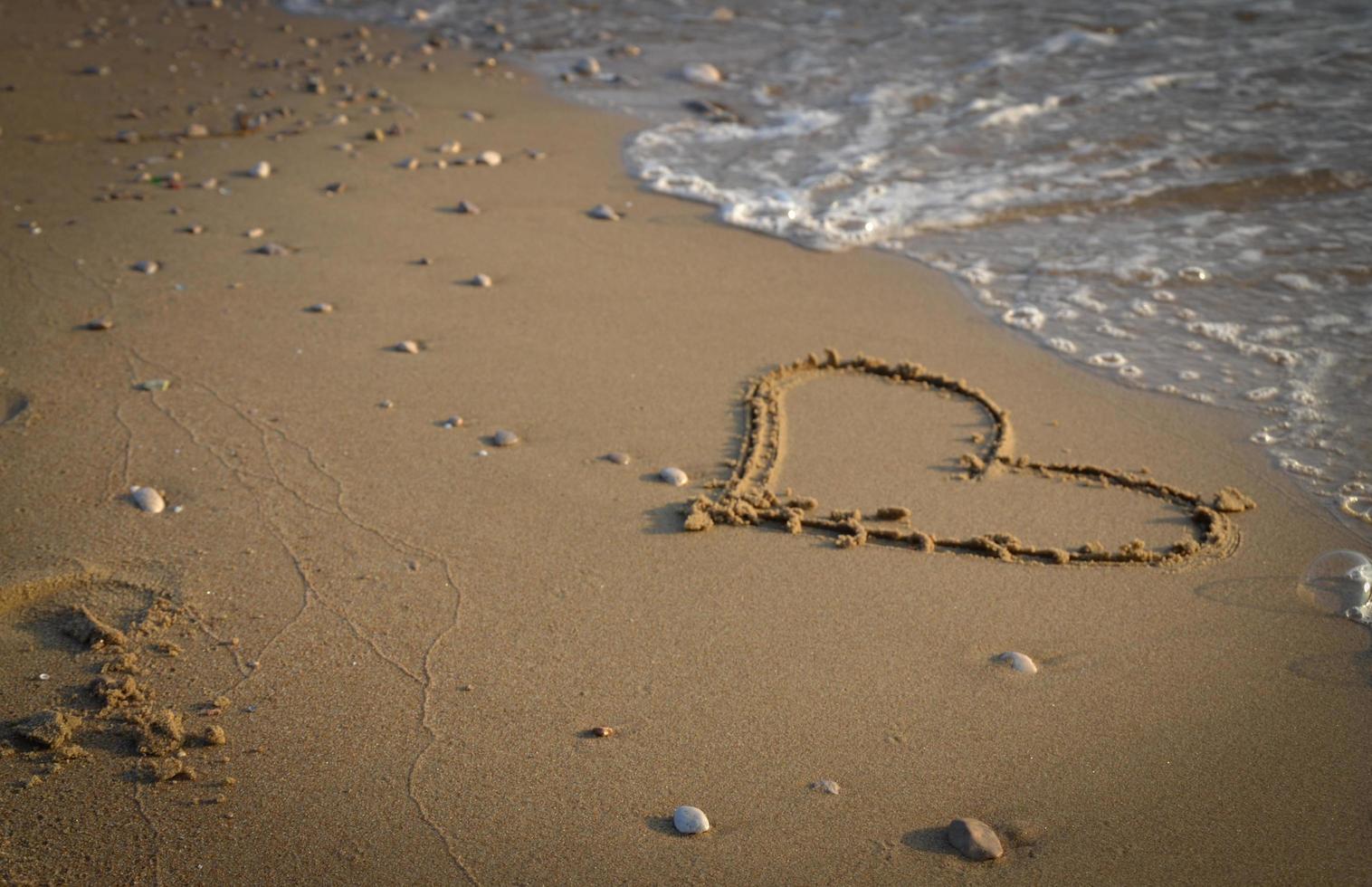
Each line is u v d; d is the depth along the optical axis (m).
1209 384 4.45
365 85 9.08
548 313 4.98
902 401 4.34
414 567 3.24
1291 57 8.34
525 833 2.37
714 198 6.53
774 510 3.59
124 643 2.88
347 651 2.89
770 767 2.57
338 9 12.61
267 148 7.34
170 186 6.48
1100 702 2.79
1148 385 4.45
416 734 2.63
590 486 3.69
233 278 5.23
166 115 8.04
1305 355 4.60
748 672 2.88
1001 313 5.10
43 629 2.94
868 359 4.58
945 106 8.07
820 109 8.26
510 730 2.66
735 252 5.79
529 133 7.82
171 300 4.94
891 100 8.27
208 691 2.74
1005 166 6.88
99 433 3.86
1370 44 8.45
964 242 5.91
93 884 2.21
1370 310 4.89
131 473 3.63
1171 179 6.46
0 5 12.23
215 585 3.12
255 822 2.38
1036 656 2.96
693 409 4.21
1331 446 3.98
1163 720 2.73
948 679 2.87
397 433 3.96
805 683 2.84
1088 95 7.94
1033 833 2.40
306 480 3.65
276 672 2.81
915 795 2.50
